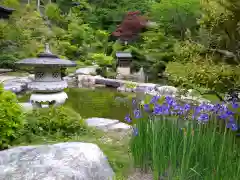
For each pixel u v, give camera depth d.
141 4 19.81
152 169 2.10
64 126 3.24
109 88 10.31
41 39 12.58
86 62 14.23
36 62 4.19
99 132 3.53
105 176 1.96
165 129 2.06
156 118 2.27
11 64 10.19
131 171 2.18
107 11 19.66
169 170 1.86
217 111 2.50
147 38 13.70
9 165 1.71
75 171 1.69
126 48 15.27
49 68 4.36
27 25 13.38
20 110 2.68
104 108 6.13
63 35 14.82
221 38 2.99
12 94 2.73
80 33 15.96
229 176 1.58
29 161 1.77
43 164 1.73
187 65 2.98
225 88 2.91
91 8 20.50
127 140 3.12
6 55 10.41
